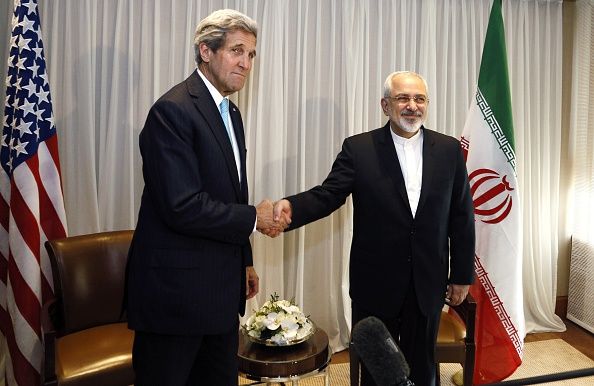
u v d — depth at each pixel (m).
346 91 2.79
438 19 2.95
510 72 3.06
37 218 2.14
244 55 1.51
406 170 1.98
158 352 1.45
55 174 2.22
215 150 1.45
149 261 1.42
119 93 2.55
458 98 3.03
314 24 2.77
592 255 3.13
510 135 2.51
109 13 2.52
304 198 1.99
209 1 2.62
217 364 1.60
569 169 3.29
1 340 2.46
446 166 1.94
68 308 2.04
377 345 0.71
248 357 1.87
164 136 1.38
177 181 1.37
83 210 2.54
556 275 3.31
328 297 2.92
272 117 2.71
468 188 2.03
